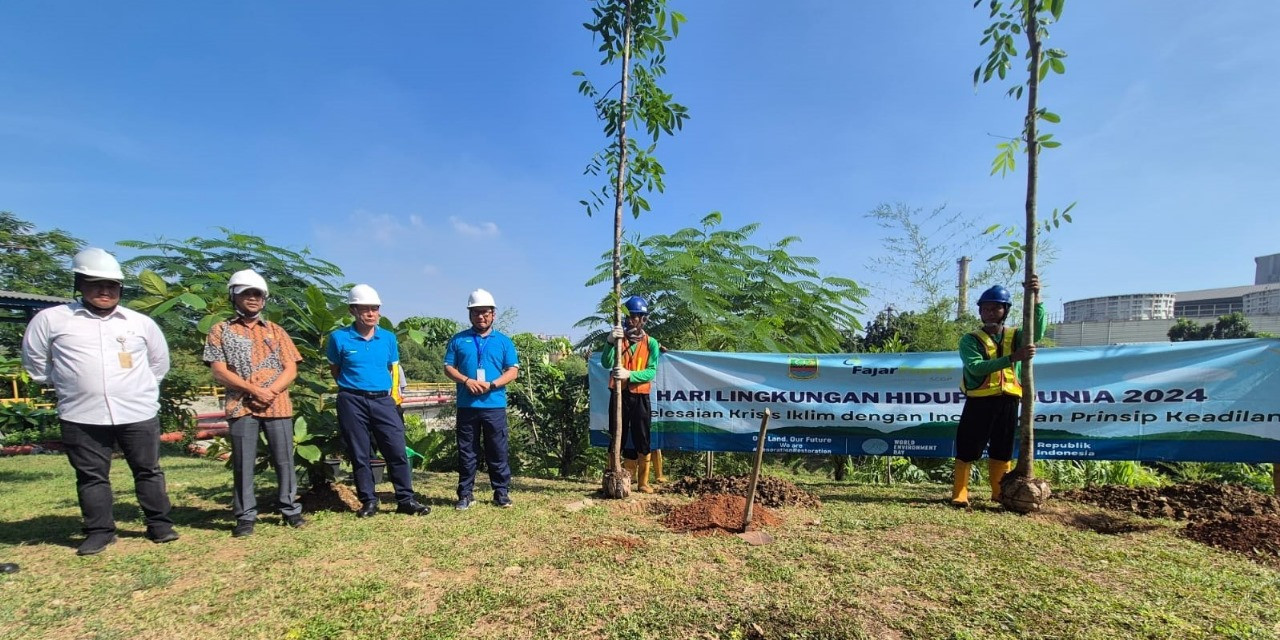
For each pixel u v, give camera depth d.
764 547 3.82
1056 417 5.55
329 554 3.77
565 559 3.60
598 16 5.40
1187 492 4.99
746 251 9.77
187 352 8.35
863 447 6.06
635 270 5.88
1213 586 3.16
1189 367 5.28
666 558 3.61
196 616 2.88
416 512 4.83
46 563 3.62
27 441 11.32
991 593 3.06
